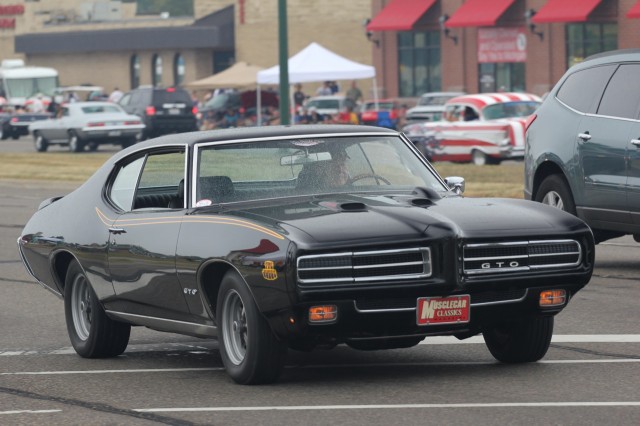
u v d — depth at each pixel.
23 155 87.00
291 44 151.38
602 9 102.25
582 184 27.39
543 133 28.69
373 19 119.25
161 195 19.08
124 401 16.47
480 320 16.42
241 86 102.19
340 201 17.44
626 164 26.27
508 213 16.97
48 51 174.12
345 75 84.19
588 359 18.39
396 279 15.93
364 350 18.11
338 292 15.70
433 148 66.06
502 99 65.94
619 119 26.62
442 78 116.38
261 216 16.84
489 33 111.69
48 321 24.14
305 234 15.89
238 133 18.58
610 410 14.95
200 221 17.41
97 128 91.31
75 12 183.12
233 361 16.97
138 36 163.75
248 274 16.19
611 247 32.94
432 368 18.00
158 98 100.00
